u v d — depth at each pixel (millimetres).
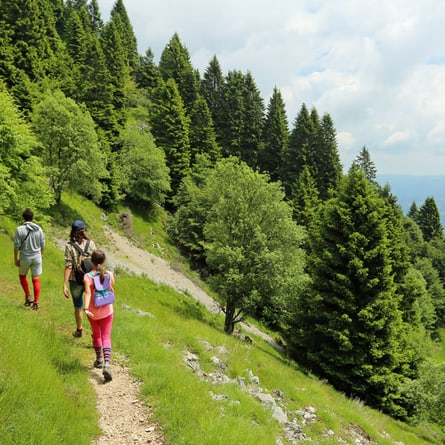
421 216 90750
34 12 56312
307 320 24203
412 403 21828
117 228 46750
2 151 19312
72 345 7707
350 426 12141
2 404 4141
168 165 63188
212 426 5465
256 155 76938
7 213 20734
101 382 6570
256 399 9555
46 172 35531
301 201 57344
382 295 21750
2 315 7473
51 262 18141
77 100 58375
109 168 48188
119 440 5023
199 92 92438
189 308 25844
